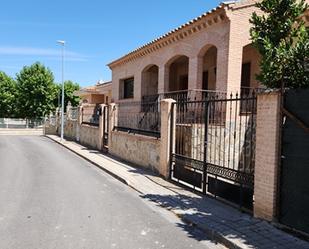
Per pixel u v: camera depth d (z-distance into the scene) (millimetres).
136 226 5871
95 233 5438
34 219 6031
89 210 6719
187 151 9836
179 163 9289
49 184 9078
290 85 5863
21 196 7652
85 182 9555
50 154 16156
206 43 13648
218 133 10375
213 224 5832
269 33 6160
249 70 15328
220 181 7523
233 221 6000
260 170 6070
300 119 5379
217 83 12930
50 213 6422
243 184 6781
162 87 17125
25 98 41562
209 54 16953
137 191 8547
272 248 4828
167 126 9750
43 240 5066
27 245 4867
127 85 22516
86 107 21188
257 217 6156
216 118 11117
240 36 12500
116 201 7516
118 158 14211
